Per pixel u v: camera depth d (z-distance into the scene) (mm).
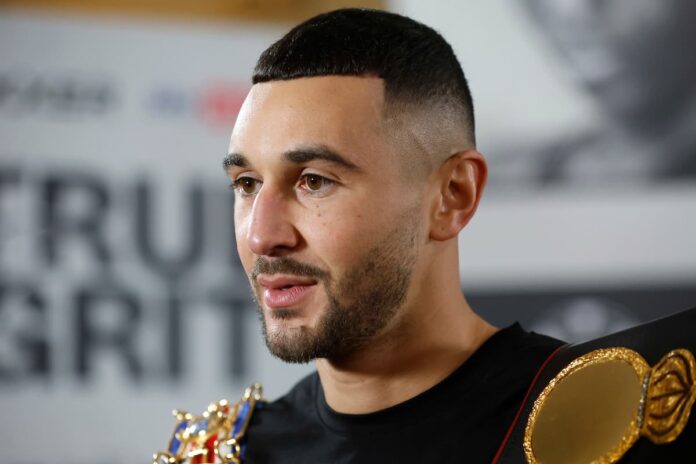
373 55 1301
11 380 3105
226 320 3211
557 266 3123
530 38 3148
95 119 3182
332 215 1260
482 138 3148
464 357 1391
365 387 1386
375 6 3293
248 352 3217
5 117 3137
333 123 1259
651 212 3100
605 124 3121
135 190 3188
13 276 3117
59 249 3145
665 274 3094
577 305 3117
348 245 1260
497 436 1319
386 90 1292
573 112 3133
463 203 1365
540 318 3123
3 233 3115
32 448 3109
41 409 3117
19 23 3156
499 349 1391
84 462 3133
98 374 3145
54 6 3182
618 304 3104
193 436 1510
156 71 3223
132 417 3150
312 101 1272
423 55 1343
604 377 1274
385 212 1275
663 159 3105
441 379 1373
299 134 1258
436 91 1342
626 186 3109
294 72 1301
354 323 1288
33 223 3129
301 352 1283
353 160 1258
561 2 3137
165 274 3188
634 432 1208
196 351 3189
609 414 1240
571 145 3129
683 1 3104
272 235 1262
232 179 1345
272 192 1280
